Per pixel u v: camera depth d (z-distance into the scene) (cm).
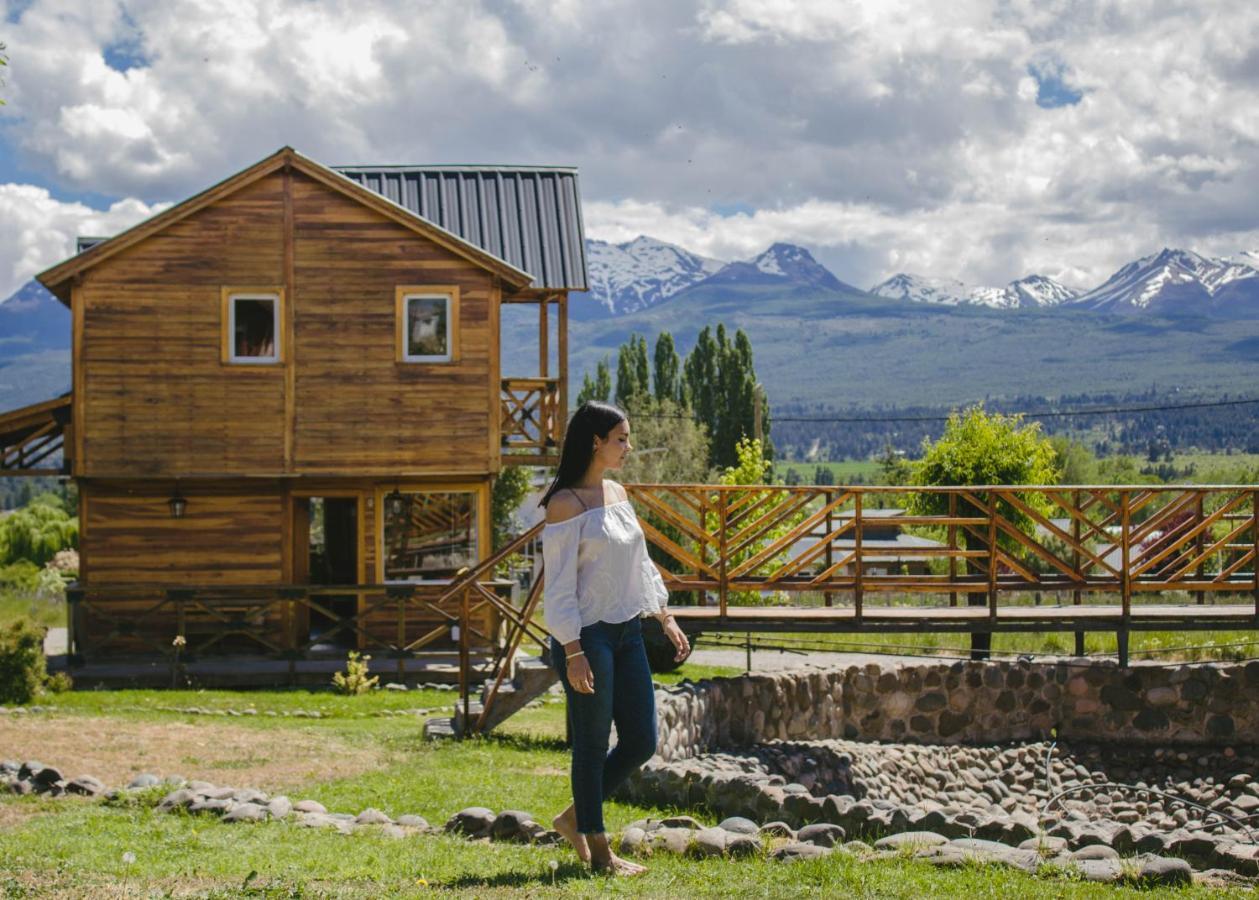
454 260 2191
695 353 7631
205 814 855
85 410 2125
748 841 706
